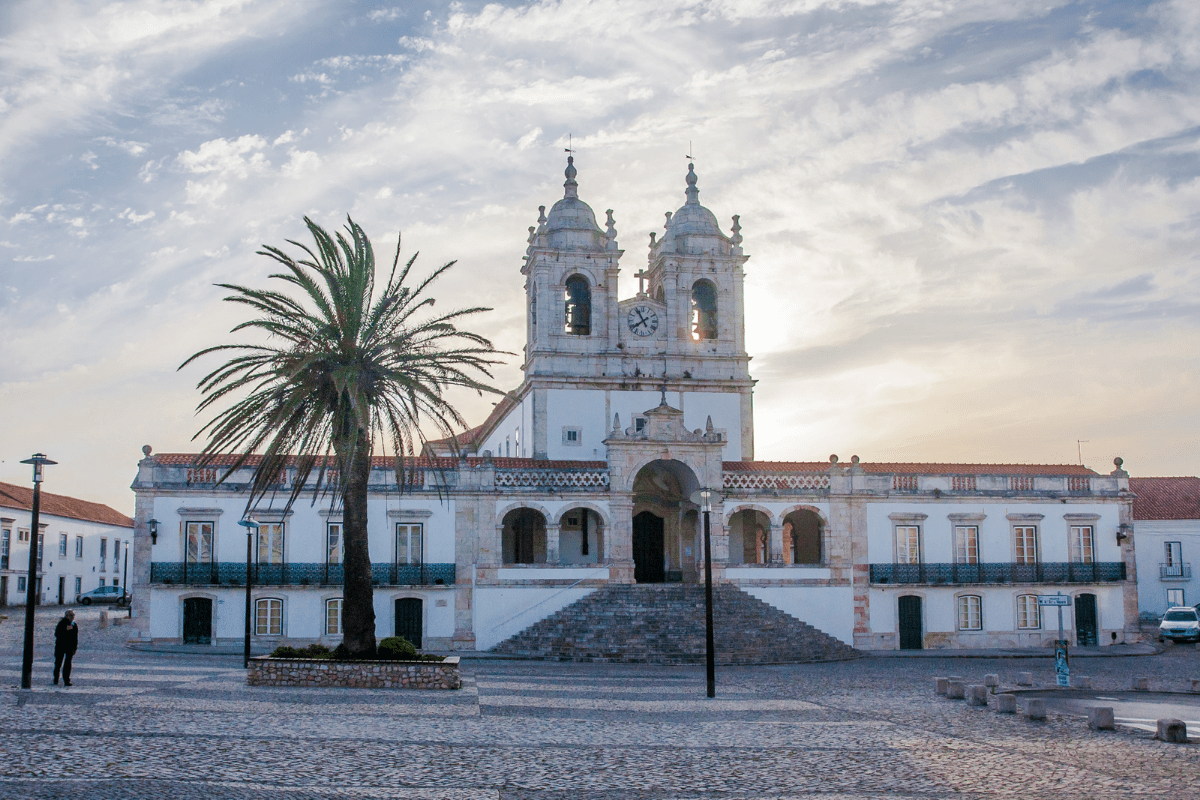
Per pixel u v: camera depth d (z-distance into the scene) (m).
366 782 15.56
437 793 15.06
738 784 16.42
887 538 49.41
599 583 46.69
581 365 53.19
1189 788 16.41
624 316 54.41
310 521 45.00
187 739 18.36
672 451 48.09
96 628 52.00
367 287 31.31
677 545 51.91
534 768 17.14
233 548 44.44
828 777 17.03
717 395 54.44
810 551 53.34
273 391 30.17
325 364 30.64
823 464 51.56
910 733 21.77
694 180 57.84
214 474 44.50
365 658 28.98
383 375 30.80
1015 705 25.27
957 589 49.34
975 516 50.03
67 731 18.58
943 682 29.62
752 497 48.81
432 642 45.22
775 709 25.78
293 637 44.28
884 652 47.41
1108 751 19.61
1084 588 50.22
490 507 46.47
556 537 47.03
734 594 46.47
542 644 43.25
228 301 30.28
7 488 74.38
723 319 55.41
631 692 29.16
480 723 21.81
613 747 19.38
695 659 41.44
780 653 42.62
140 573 43.72
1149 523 66.88
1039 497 50.59
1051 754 19.27
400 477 31.48
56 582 78.12
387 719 21.83
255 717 21.36
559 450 52.16
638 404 53.41
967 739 20.97
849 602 48.59
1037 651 47.47
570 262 53.91
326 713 22.36
